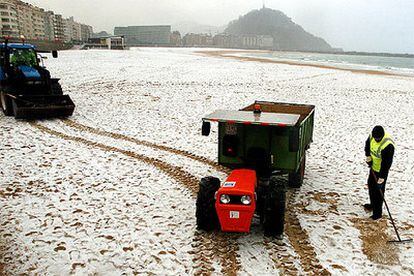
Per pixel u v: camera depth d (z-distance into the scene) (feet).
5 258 17.62
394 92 80.38
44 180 27.09
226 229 18.03
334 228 20.74
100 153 33.83
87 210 22.50
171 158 32.86
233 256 17.81
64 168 29.73
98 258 17.71
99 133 41.24
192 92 73.92
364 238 19.71
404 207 23.63
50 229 20.24
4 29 423.23
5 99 47.14
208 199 18.98
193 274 16.48
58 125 44.27
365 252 18.37
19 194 24.61
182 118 50.37
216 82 89.86
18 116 45.06
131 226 20.63
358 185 27.40
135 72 107.14
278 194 18.56
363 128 46.91
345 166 31.86
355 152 36.17
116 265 17.19
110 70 110.42
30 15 493.77
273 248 18.53
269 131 20.76
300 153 23.62
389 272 16.79
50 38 593.01
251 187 17.97
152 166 30.63
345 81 100.27
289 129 20.45
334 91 80.33
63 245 18.74
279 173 21.68
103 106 57.36
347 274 16.60
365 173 30.12
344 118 52.90
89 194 24.84
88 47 342.44
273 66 147.54
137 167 30.30
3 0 413.59
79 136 39.63
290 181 26.40
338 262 17.49
